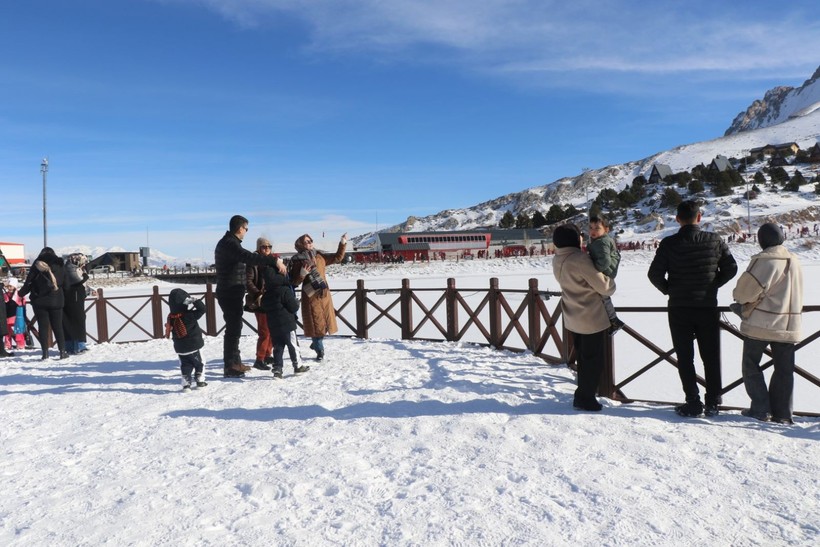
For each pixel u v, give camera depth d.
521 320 15.95
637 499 3.31
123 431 5.20
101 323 11.73
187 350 6.58
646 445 4.19
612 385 5.69
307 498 3.53
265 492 3.64
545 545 2.83
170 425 5.31
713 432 4.43
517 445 4.30
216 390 6.62
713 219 85.06
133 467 4.23
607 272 4.99
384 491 3.59
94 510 3.49
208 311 11.50
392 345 9.45
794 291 4.52
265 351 7.82
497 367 7.34
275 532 3.08
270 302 7.08
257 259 7.00
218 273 7.34
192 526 3.19
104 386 7.14
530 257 66.69
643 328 13.62
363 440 4.62
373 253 80.50
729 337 12.01
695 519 3.05
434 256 80.81
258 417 5.43
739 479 3.54
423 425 4.89
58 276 9.38
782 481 3.48
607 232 5.21
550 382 6.43
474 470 3.86
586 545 2.82
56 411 6.04
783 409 4.62
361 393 6.14
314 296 7.98
